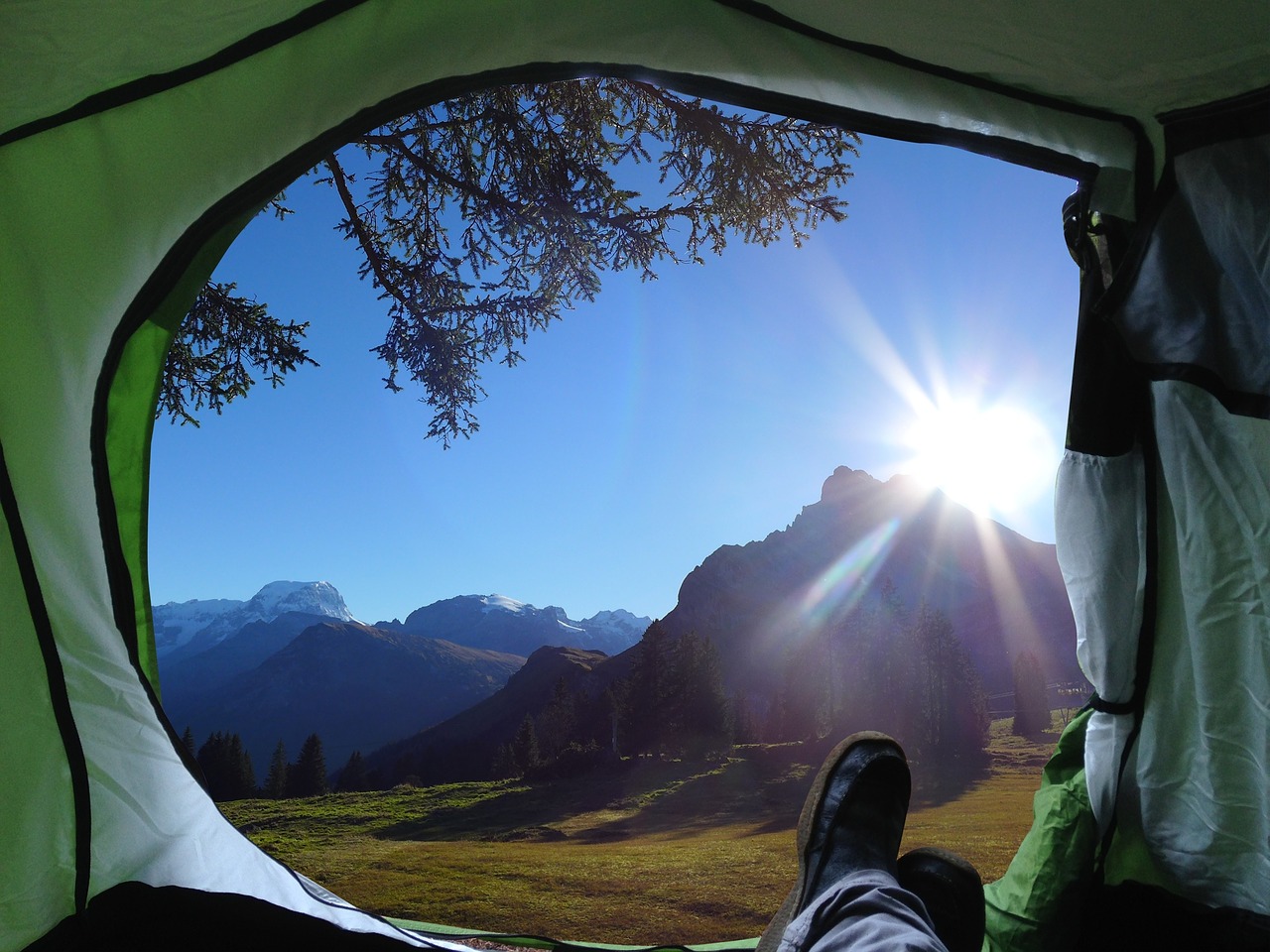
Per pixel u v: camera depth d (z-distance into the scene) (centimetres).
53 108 163
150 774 198
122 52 160
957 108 186
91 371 178
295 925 200
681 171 613
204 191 174
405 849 763
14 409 172
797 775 2812
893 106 190
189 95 167
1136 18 156
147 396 205
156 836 198
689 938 333
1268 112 163
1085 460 199
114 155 169
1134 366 181
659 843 779
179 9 155
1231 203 166
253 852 221
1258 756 182
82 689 187
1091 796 210
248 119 170
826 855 167
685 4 175
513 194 627
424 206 634
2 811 173
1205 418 181
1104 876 209
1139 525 197
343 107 175
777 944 150
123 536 204
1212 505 182
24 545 176
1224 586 183
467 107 587
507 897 415
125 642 195
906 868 187
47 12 151
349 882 489
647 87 570
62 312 173
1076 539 203
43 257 170
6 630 176
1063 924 205
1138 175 183
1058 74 173
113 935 182
